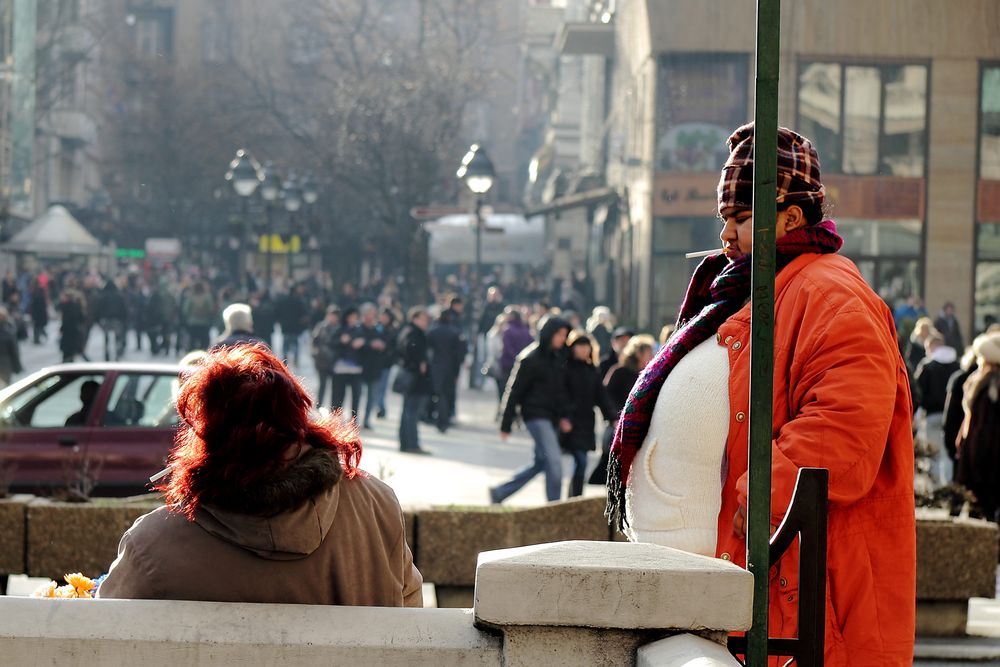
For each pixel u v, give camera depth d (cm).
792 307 659
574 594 529
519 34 15575
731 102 6556
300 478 603
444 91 9781
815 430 618
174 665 534
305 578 614
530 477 2594
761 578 563
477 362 6494
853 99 6506
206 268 14325
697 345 695
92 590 786
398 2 15862
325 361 4762
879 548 639
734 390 662
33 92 10438
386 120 9450
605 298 8406
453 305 4672
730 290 691
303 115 13662
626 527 712
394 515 660
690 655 495
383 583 643
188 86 15138
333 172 9975
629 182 7319
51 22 10938
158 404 2403
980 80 6500
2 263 10694
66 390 2400
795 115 6500
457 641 542
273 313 6950
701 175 6575
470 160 5291
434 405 4781
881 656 628
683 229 6631
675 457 677
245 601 607
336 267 14125
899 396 653
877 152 6531
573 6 12425
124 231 15100
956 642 1656
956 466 2594
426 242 8456
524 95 17175
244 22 16725
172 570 603
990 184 6506
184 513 614
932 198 6525
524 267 12650
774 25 568
